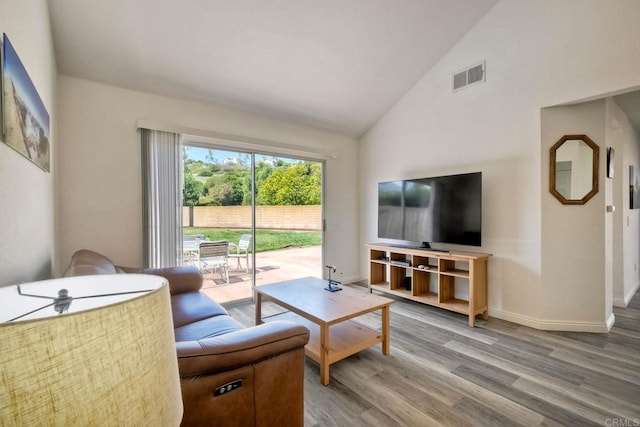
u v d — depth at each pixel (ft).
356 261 15.87
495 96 10.46
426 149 12.66
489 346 8.46
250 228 12.55
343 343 7.47
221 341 4.09
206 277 11.49
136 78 9.21
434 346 8.49
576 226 9.30
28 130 4.38
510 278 10.20
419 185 12.09
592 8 8.35
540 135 9.44
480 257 9.92
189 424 3.76
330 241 14.93
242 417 4.15
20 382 1.17
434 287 12.46
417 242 12.37
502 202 10.35
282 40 9.41
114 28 7.78
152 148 9.64
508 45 10.08
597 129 9.06
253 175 12.59
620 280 11.68
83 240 8.70
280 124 13.05
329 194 14.88
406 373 7.13
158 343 1.66
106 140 9.04
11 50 3.56
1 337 1.14
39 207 5.27
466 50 11.22
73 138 8.55
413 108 13.15
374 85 12.48
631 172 13.05
